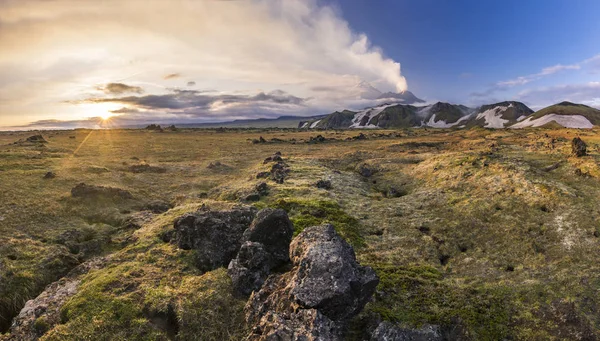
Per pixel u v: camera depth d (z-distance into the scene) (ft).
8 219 91.15
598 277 64.08
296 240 58.54
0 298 61.00
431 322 54.80
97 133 495.00
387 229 95.66
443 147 271.49
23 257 72.79
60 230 89.61
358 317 54.90
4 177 133.49
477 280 69.00
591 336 50.72
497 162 139.54
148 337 48.83
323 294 45.27
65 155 221.66
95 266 70.69
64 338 47.50
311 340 38.47
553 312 56.54
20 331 51.44
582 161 131.85
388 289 63.72
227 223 78.43
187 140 383.45
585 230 81.46
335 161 212.23
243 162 221.46
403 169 170.60
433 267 75.31
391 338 47.06
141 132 549.13
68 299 57.82
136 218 101.96
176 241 78.79
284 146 318.65
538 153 171.12
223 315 54.44
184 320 52.31
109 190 119.14
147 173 172.76
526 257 76.18
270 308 49.70
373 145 307.78
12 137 421.59
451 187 124.88
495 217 95.61
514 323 55.36
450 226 94.79
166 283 62.23
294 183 141.49
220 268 68.08
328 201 114.42
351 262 51.08
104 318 51.26
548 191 103.35
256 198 120.57
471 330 53.78
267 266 65.16
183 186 149.18
